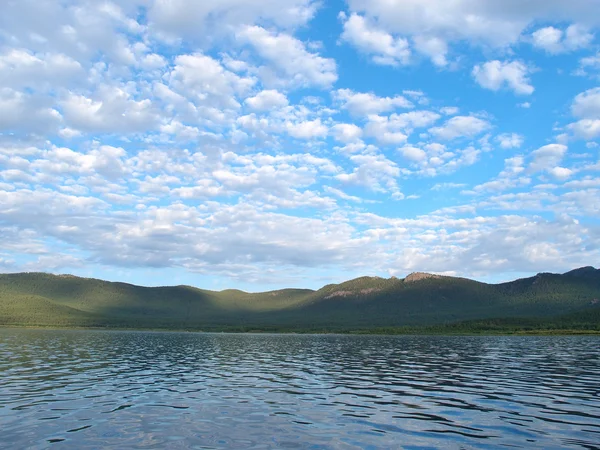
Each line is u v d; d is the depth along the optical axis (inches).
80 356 3041.3
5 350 3368.6
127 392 1578.5
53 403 1355.8
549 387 1744.6
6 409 1258.0
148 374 2127.2
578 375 2127.2
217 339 6466.5
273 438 979.3
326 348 4340.6
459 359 3046.3
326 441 959.0
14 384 1724.9
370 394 1577.3
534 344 5017.2
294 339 6609.3
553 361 2878.9
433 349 4158.5
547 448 917.8
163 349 4005.9
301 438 981.2
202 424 1102.4
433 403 1405.0
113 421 1127.0
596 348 4244.6
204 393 1578.5
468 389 1694.1
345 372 2272.4
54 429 1042.1
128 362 2716.5
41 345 4077.3
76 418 1156.5
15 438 963.3
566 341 5738.2
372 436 1003.9
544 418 1189.7
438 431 1050.7
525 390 1667.1
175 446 910.4
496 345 4830.2
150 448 895.1
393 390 1668.3
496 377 2055.9
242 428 1066.1
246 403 1390.3
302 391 1640.0
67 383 1774.1
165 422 1120.2
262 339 6589.6
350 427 1085.1
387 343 5359.3
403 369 2409.0
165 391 1612.9
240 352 3750.0
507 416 1214.3
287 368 2468.0
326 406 1349.7
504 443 953.5
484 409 1309.1
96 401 1397.6
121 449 886.4
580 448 917.8
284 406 1344.7
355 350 4042.8
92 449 887.1
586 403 1406.3
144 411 1252.5
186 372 2239.2
